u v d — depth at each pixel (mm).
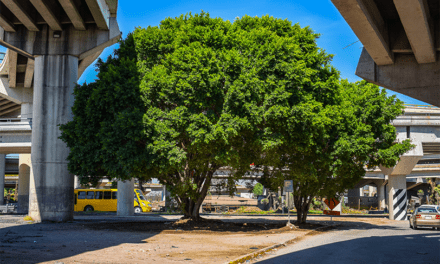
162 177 21328
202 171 21125
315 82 20812
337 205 24969
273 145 18266
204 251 11812
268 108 18344
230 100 17891
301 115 18172
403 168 34344
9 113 62562
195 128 17672
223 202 70188
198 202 22734
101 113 19531
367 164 25812
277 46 18875
